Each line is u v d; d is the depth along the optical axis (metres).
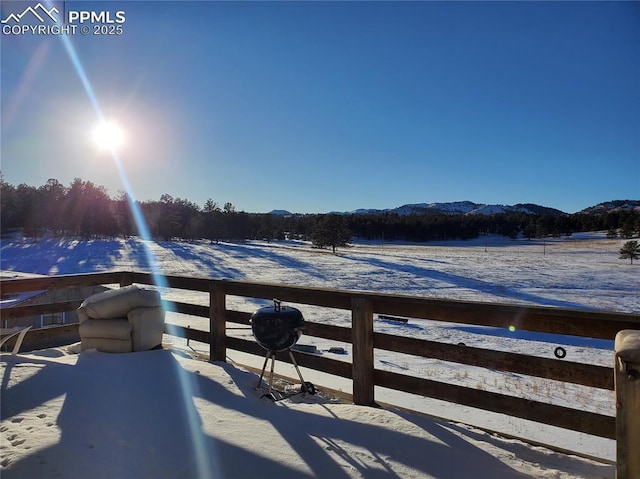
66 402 2.85
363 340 3.11
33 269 34.94
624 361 1.64
